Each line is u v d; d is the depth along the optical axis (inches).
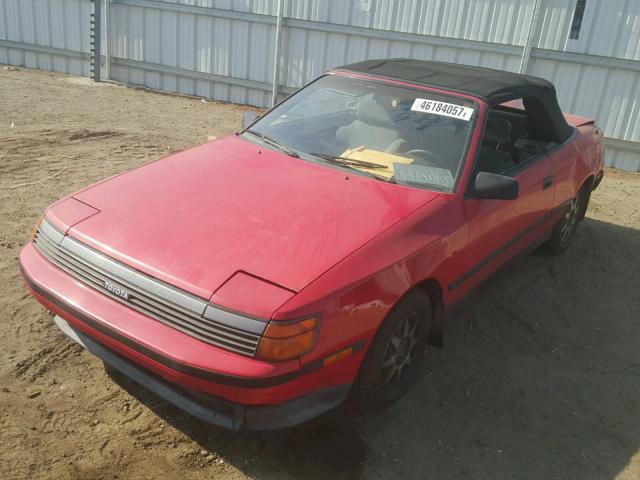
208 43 461.4
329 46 425.4
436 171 140.6
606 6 351.9
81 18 495.8
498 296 185.5
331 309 101.6
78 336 117.1
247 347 96.3
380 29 406.9
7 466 104.3
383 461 115.5
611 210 283.6
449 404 134.3
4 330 142.1
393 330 118.5
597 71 363.9
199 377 96.7
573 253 223.3
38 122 340.8
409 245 118.8
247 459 112.3
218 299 98.7
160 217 118.4
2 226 195.9
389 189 134.1
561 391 142.8
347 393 111.1
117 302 107.3
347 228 117.4
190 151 152.6
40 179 243.9
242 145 154.6
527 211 166.1
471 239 137.6
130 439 114.0
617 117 367.2
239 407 99.7
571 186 194.7
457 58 394.3
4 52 533.6
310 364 100.1
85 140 312.2
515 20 372.8
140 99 446.6
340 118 158.7
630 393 144.3
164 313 102.1
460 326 167.3
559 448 123.6
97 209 122.7
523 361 153.6
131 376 109.7
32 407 119.0
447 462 117.0
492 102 153.1
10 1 516.1
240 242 110.9
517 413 133.6
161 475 106.7
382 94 160.2
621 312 183.3
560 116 191.9
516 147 172.6
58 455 108.3
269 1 430.0
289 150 150.4
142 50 486.9
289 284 101.8
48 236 120.6
